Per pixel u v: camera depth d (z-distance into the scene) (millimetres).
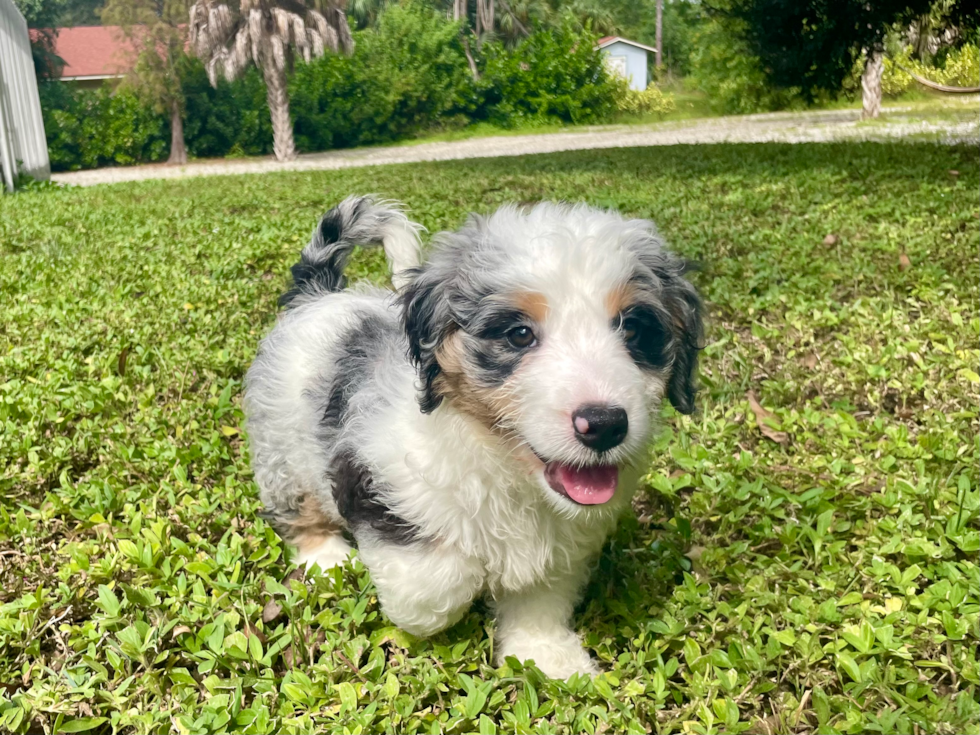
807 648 402
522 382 357
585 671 427
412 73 5641
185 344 841
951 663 400
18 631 427
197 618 433
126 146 5102
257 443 535
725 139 3672
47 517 542
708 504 543
